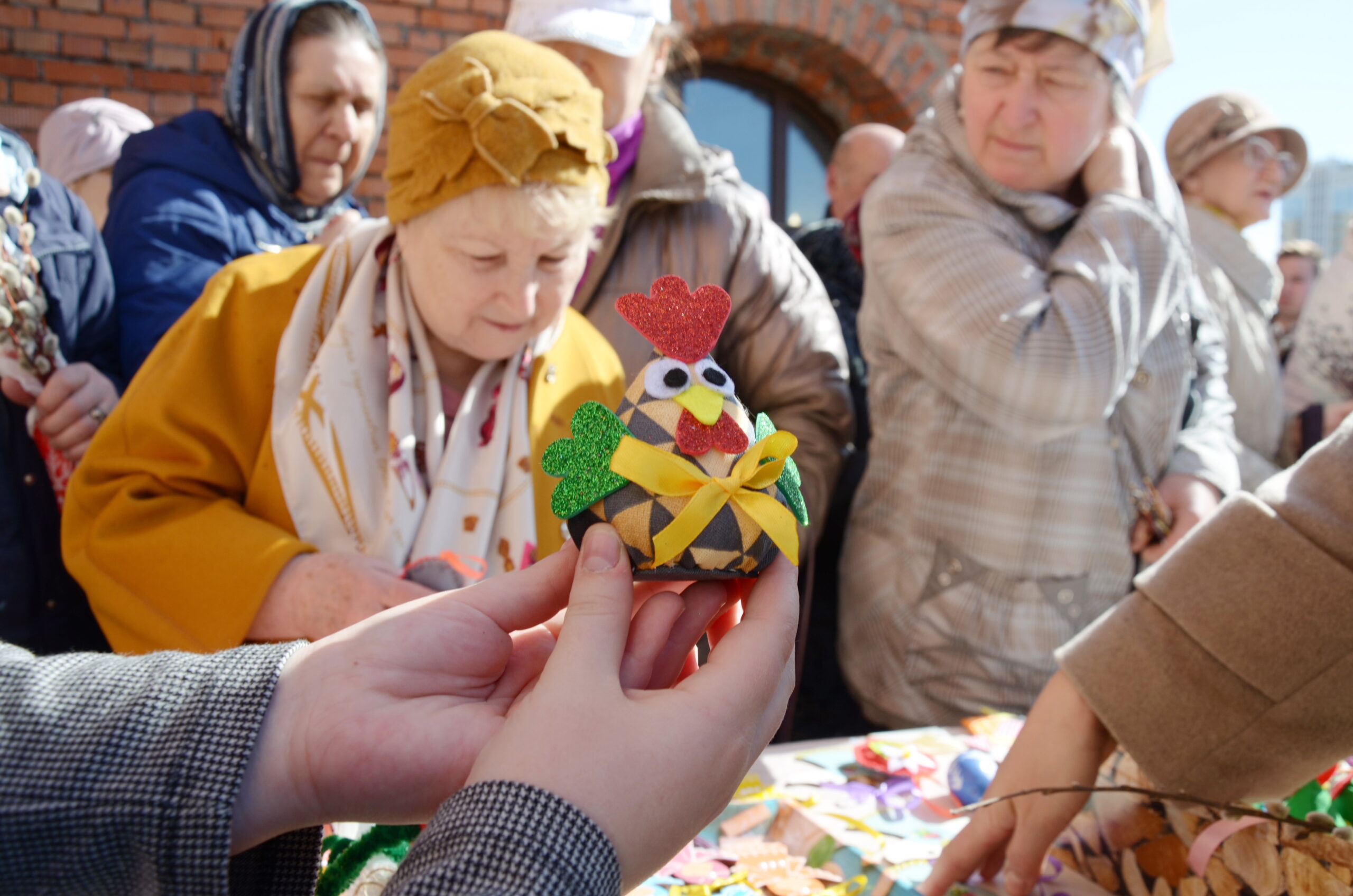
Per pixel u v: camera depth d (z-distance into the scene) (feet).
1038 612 4.45
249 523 3.27
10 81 9.30
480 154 3.01
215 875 1.31
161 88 9.74
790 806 2.92
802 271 5.02
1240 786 2.41
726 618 2.14
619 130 4.65
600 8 4.43
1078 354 4.22
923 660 4.58
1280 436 6.51
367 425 3.47
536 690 1.38
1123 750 2.70
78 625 3.97
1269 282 6.75
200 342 3.45
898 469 4.81
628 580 1.56
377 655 1.57
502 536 3.54
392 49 10.30
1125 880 2.70
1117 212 4.54
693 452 1.79
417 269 3.32
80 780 1.31
